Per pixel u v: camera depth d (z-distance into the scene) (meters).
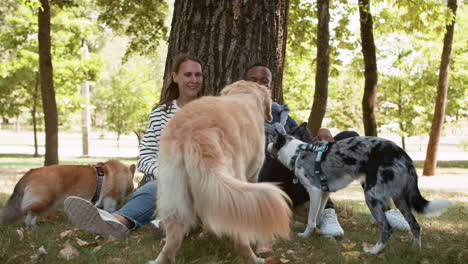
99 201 5.24
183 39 5.46
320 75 11.65
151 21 15.25
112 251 3.67
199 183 2.72
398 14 13.87
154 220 4.08
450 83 21.22
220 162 2.75
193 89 4.26
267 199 2.51
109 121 26.72
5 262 3.37
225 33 5.32
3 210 4.77
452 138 57.94
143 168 4.05
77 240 3.91
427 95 22.17
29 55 19.50
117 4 14.85
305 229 4.73
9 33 19.84
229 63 5.32
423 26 12.97
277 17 5.67
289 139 4.65
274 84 5.70
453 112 22.17
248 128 3.39
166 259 2.97
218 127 2.99
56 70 20.03
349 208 6.32
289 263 3.48
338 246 4.04
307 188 4.40
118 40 31.91
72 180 4.99
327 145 4.28
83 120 25.48
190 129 2.94
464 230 4.88
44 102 13.16
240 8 5.32
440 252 3.75
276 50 5.66
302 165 4.38
